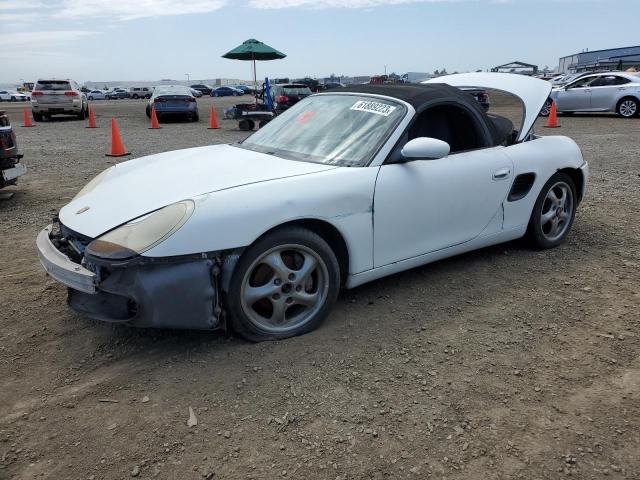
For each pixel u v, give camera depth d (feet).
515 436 7.47
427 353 9.53
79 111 68.49
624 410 8.01
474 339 10.00
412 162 11.08
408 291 12.02
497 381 8.71
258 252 9.18
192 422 7.73
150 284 8.47
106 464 6.95
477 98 14.08
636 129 46.09
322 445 7.29
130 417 7.86
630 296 11.79
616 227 16.74
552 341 9.96
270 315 9.97
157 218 8.76
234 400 8.22
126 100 202.90
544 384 8.64
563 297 11.76
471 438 7.42
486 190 12.34
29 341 10.03
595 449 7.22
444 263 13.66
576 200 15.10
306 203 9.48
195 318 8.89
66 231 9.73
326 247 9.91
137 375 8.89
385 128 11.12
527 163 13.15
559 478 6.73
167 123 63.46
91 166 29.63
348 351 9.57
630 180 24.11
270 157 11.24
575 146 14.75
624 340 9.98
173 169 11.00
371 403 8.14
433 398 8.27
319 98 13.42
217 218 8.72
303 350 9.59
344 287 10.75
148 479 6.70
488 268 13.34
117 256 8.36
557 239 14.75
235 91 225.15
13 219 18.51
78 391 8.48
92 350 9.69
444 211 11.60
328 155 11.03
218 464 6.95
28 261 14.25
